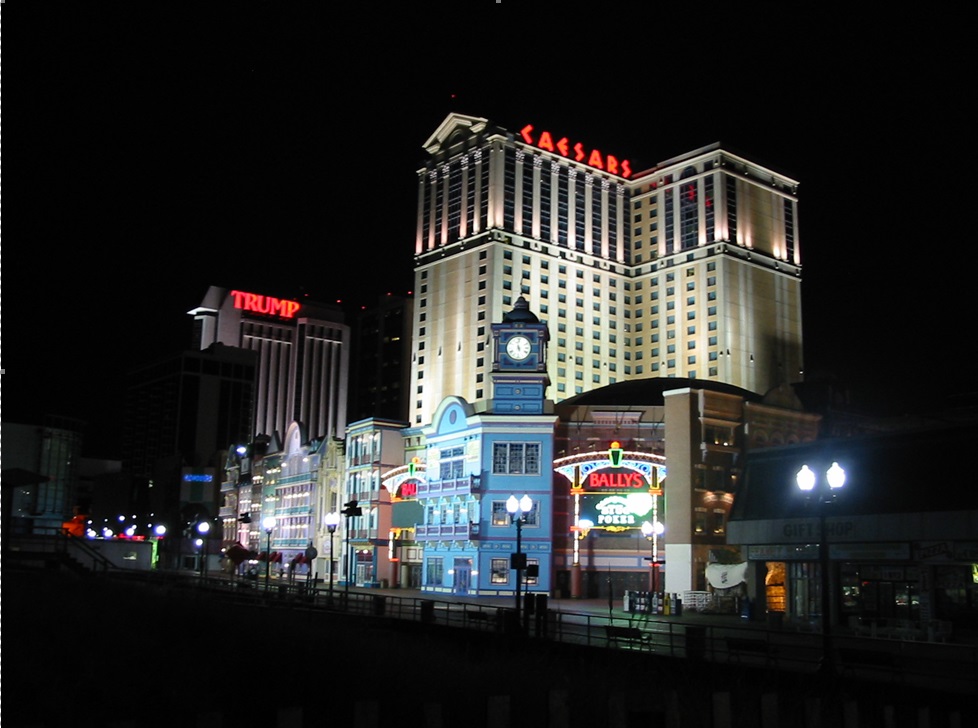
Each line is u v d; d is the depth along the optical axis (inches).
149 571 3329.2
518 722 739.4
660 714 707.4
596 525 3265.3
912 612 1929.1
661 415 3442.4
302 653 1163.9
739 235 7234.3
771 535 2240.4
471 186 7234.3
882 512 1994.3
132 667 1109.1
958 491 1883.6
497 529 3351.4
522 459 3390.7
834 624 2055.9
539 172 7303.2
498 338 3526.1
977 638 1780.3
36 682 995.3
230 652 1202.6
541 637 1555.1
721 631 1914.4
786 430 3265.3
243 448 6033.5
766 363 7140.8
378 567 4023.1
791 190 7834.6
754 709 844.0
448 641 1583.4
